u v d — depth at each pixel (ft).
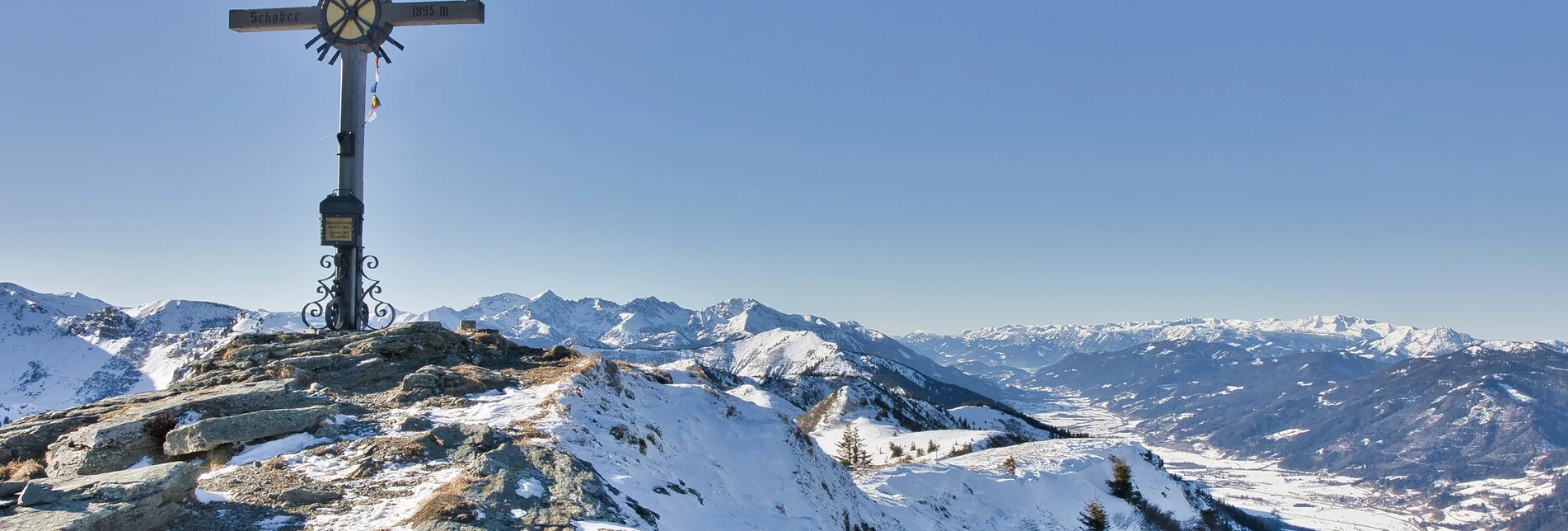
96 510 39.47
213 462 55.47
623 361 112.27
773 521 75.31
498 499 47.65
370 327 99.50
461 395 76.07
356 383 80.12
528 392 77.71
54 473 56.18
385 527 43.68
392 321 99.71
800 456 98.02
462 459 55.47
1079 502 219.41
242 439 57.47
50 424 64.03
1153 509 252.42
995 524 178.50
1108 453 279.90
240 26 100.78
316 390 75.05
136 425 58.65
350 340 90.43
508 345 103.35
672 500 63.62
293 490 48.03
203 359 89.15
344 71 100.01
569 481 52.80
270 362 83.82
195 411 62.39
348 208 97.50
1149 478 282.15
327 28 99.66
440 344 93.81
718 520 67.26
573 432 65.77
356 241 97.71
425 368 78.89
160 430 59.41
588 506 49.52
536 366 95.25
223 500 47.09
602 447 66.23
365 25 99.30
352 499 48.24
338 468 53.78
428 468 54.03
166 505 43.09
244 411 64.85
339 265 97.86
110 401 72.54
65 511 39.17
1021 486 208.23
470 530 42.27
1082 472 246.88
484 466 51.98
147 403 69.00
